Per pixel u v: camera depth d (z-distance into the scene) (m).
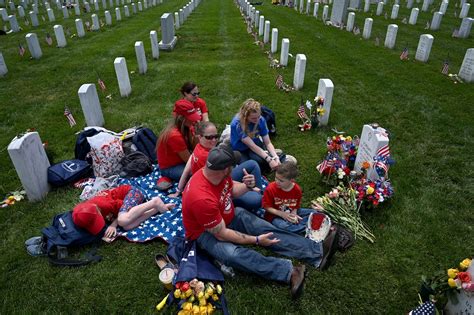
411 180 4.71
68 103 7.72
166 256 3.34
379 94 7.83
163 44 12.38
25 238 3.79
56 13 21.81
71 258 3.48
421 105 7.15
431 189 4.52
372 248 3.60
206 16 21.47
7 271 3.39
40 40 14.14
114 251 3.57
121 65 7.61
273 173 4.87
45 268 3.38
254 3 26.48
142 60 9.46
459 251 3.54
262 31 14.16
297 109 7.05
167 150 4.45
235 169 4.08
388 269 3.36
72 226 3.55
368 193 3.87
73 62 10.98
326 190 4.52
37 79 9.45
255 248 3.56
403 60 10.37
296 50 11.98
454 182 4.71
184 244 3.35
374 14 18.72
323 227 3.60
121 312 2.97
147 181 4.74
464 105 7.12
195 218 3.12
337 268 3.37
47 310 2.99
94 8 24.00
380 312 2.96
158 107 7.47
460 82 8.46
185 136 4.50
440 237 3.71
